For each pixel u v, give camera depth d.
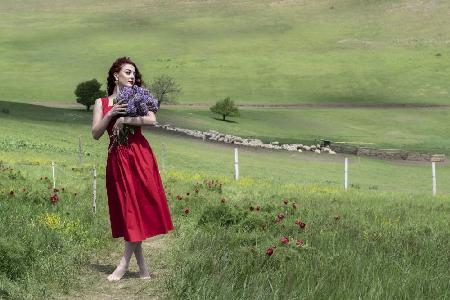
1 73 167.62
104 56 195.12
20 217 9.78
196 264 7.04
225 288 6.24
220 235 8.91
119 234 7.25
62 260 7.40
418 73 174.88
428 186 47.06
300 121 109.81
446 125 113.38
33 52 198.00
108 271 7.52
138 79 7.55
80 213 11.27
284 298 6.06
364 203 19.92
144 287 6.77
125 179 7.12
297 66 184.75
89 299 6.36
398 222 13.73
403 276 7.12
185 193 18.56
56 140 50.81
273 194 22.27
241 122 101.56
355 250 8.31
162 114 95.00
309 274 6.85
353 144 86.12
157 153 52.84
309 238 9.08
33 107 82.50
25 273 6.84
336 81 168.62
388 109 130.62
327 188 31.06
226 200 16.69
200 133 76.12
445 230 12.27
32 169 25.80
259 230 9.89
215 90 156.62
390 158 72.62
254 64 186.88
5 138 46.66
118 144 7.20
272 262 7.32
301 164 56.78
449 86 161.75
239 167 48.94
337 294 6.31
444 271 7.71
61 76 165.62
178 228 10.27
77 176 24.11
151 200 7.20
